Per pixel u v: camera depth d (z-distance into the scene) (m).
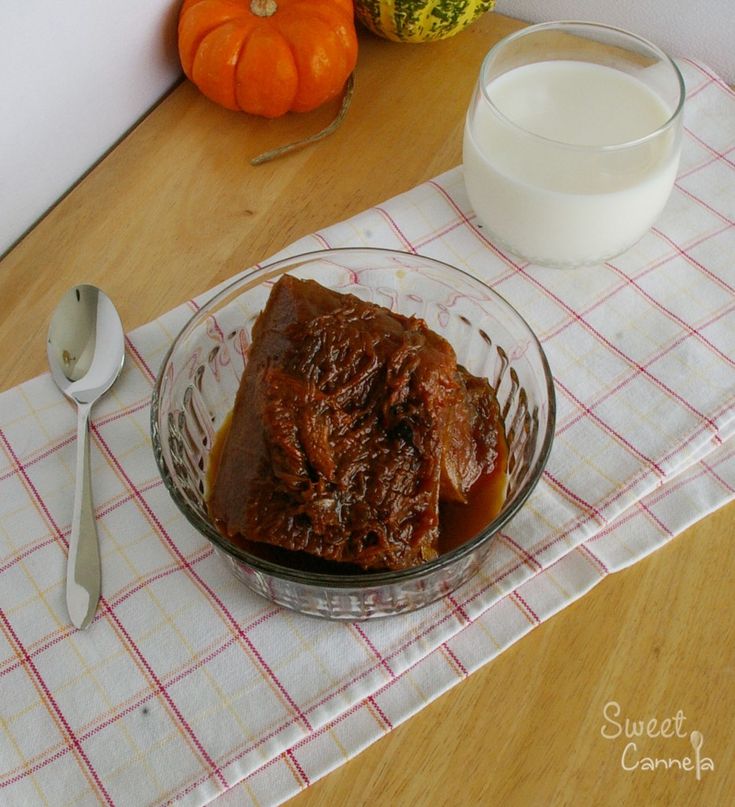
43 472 0.49
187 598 0.46
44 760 0.43
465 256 0.55
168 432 0.45
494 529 0.42
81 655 0.45
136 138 0.60
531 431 0.45
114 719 0.44
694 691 0.45
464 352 0.50
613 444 0.49
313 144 0.60
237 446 0.44
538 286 0.54
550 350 0.52
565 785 0.43
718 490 0.49
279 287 0.46
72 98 0.56
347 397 0.43
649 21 0.65
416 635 0.45
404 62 0.64
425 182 0.58
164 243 0.56
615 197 0.50
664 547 0.48
